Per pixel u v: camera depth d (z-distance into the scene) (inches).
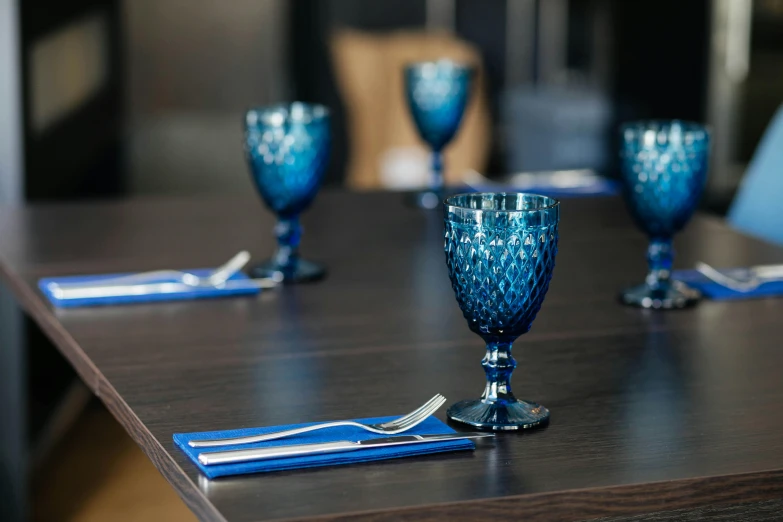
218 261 53.7
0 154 99.0
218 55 130.4
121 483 94.1
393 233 61.3
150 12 125.0
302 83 152.6
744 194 72.2
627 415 33.6
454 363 38.8
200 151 130.1
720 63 158.6
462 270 32.2
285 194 50.5
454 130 68.1
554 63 164.2
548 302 46.9
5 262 53.1
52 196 106.2
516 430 32.1
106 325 43.4
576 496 27.9
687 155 45.4
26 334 92.4
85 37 112.8
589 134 166.7
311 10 151.6
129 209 66.7
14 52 96.7
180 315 44.9
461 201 33.7
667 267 47.7
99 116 117.5
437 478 28.5
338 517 26.3
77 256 54.6
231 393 35.6
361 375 37.5
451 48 144.9
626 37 164.9
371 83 141.3
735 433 32.0
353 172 142.7
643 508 28.5
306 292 48.8
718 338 41.9
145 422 32.9
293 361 39.0
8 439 92.7
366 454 29.7
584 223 63.9
